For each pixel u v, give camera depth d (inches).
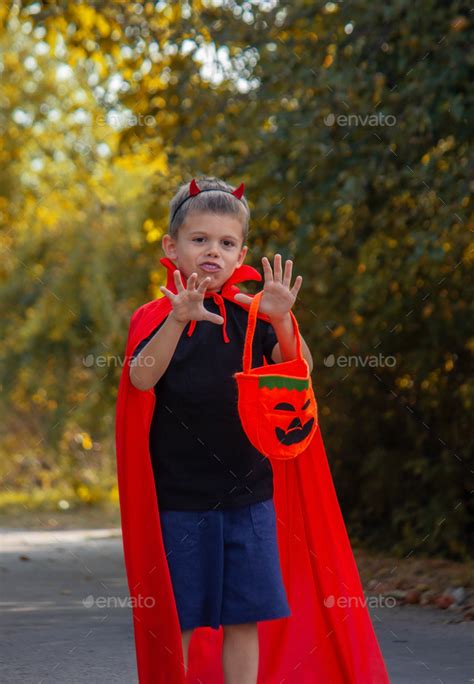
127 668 211.3
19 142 703.1
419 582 319.9
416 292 356.8
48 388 794.8
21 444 876.0
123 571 386.9
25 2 407.5
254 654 155.9
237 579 152.3
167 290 145.4
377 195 342.3
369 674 161.5
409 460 379.9
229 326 154.6
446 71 305.3
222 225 154.6
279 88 354.9
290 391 147.0
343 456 408.8
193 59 386.3
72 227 735.1
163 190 416.5
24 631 254.5
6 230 766.5
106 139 686.5
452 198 304.0
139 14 398.6
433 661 212.1
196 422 152.0
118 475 153.7
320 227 361.1
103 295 708.0
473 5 303.0
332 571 162.9
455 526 360.5
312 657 165.6
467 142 315.6
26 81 703.1
